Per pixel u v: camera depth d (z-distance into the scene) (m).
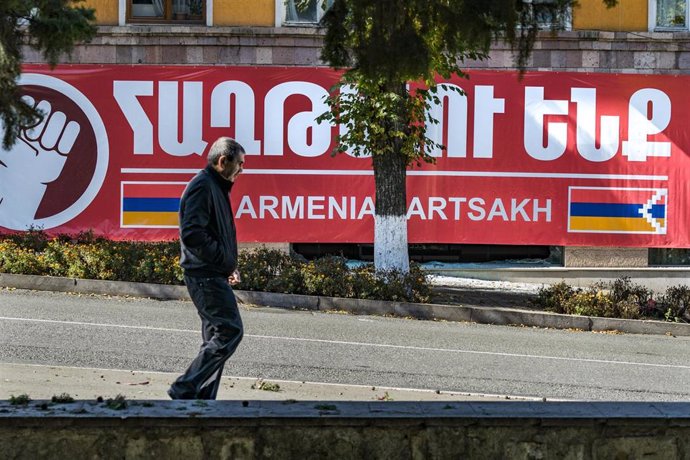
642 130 29.61
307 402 7.26
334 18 8.26
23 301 20.75
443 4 7.84
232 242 9.49
